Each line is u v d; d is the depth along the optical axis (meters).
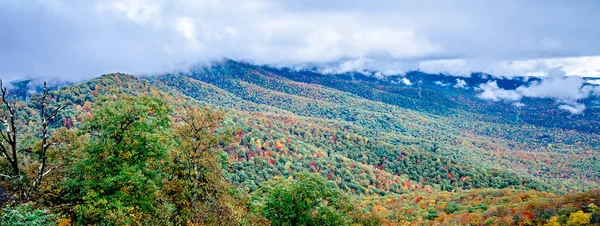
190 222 20.64
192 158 24.48
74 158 20.72
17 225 12.23
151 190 20.28
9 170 19.95
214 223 20.86
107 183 18.58
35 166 21.17
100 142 20.02
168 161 23.36
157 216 20.06
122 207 17.59
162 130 22.61
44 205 18.62
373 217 36.19
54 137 21.20
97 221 18.08
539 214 44.25
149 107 22.25
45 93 19.45
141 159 21.22
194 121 25.64
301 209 29.22
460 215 54.28
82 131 20.62
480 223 48.31
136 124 20.73
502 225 44.94
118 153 20.25
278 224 28.95
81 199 19.45
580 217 38.59
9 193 17.41
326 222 29.47
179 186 23.17
